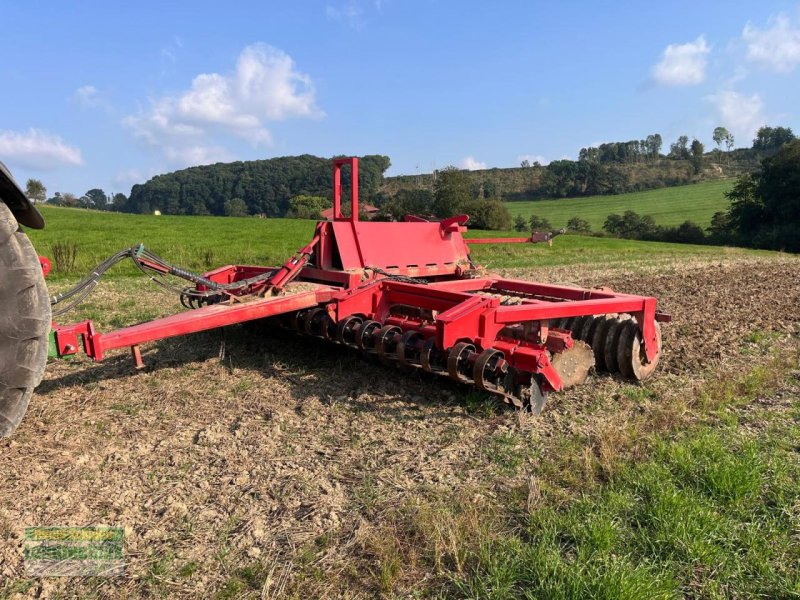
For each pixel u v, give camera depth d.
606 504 3.48
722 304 10.95
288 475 3.95
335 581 2.87
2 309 3.38
